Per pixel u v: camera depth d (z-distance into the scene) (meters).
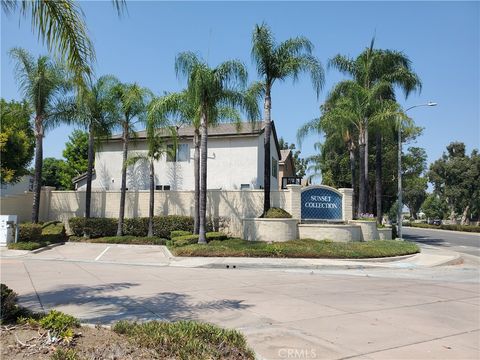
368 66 27.77
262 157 29.89
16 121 24.86
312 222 22.39
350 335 6.63
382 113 25.20
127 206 26.05
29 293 9.99
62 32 7.16
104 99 23.70
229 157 29.14
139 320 7.37
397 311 8.41
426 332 6.88
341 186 41.03
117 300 9.20
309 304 8.99
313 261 16.77
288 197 22.81
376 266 16.33
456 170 59.38
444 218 80.75
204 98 19.75
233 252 17.81
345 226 21.47
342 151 39.81
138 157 24.28
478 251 25.08
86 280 12.06
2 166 25.80
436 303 9.33
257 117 21.05
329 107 29.58
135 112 23.86
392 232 26.97
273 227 20.78
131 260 17.30
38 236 22.91
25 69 22.66
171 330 5.71
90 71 7.84
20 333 5.39
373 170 38.25
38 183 23.80
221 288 10.95
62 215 27.20
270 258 17.44
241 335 5.88
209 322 7.38
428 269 16.42
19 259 17.58
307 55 21.42
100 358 4.70
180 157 29.81
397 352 5.84
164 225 24.11
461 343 6.32
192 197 25.16
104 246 21.78
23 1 6.55
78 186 32.50
